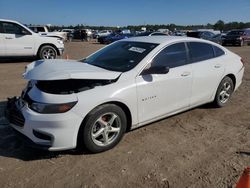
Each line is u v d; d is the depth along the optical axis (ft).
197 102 17.40
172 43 15.94
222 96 19.30
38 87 12.80
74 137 12.18
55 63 14.25
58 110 11.79
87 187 10.70
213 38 86.38
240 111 19.13
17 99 13.93
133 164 12.26
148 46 15.51
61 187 10.70
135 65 14.24
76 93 12.19
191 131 15.76
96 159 12.63
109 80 13.15
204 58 17.66
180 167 12.09
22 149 13.41
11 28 38.91
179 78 15.67
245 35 87.15
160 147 13.83
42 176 11.35
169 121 17.06
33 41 40.50
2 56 39.04
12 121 13.25
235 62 19.72
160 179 11.22
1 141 14.16
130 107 13.67
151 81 14.32
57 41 42.83
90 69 13.52
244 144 14.28
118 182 11.01
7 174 11.45
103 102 12.60
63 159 12.58
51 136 11.89
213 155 13.14
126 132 15.31
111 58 15.48
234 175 11.55
